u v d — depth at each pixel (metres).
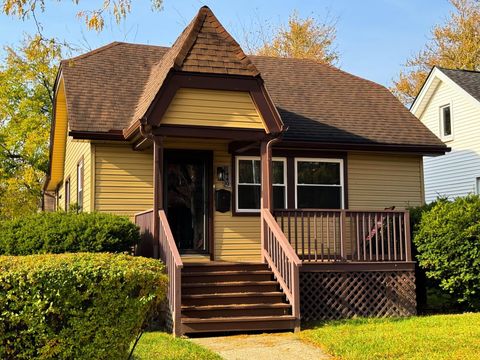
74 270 5.29
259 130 11.10
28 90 30.97
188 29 11.87
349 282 11.05
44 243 9.62
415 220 12.28
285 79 16.64
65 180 19.12
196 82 10.70
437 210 11.71
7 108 30.64
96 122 12.12
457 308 12.18
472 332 8.78
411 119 15.91
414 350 7.78
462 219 11.16
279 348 8.31
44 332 5.17
